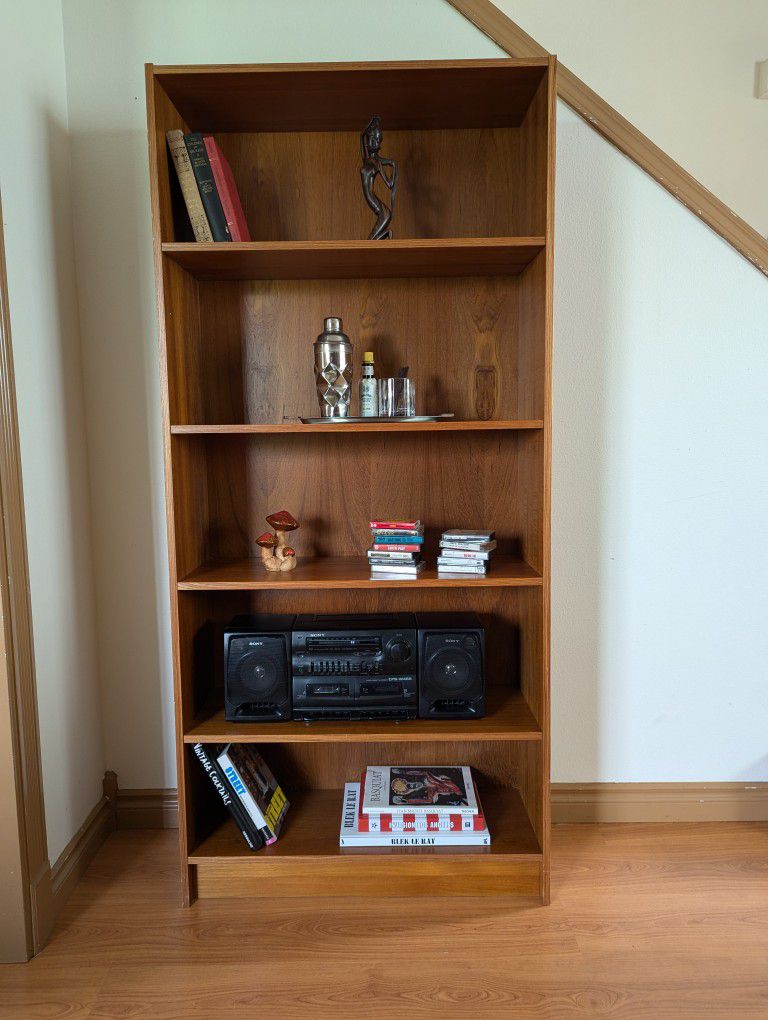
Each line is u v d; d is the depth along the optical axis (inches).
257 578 67.4
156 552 78.1
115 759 80.6
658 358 76.4
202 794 73.2
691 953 60.8
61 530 70.1
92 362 76.1
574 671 80.0
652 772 81.5
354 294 75.8
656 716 80.7
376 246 62.6
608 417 77.0
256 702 70.0
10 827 59.3
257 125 72.2
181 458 67.7
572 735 80.9
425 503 78.0
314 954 61.2
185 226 68.0
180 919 65.8
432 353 76.4
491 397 76.6
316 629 69.9
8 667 58.4
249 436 77.2
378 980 58.2
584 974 58.6
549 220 61.9
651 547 78.7
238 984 57.9
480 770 81.0
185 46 73.4
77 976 58.9
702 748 81.1
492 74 61.9
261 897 69.1
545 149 62.2
